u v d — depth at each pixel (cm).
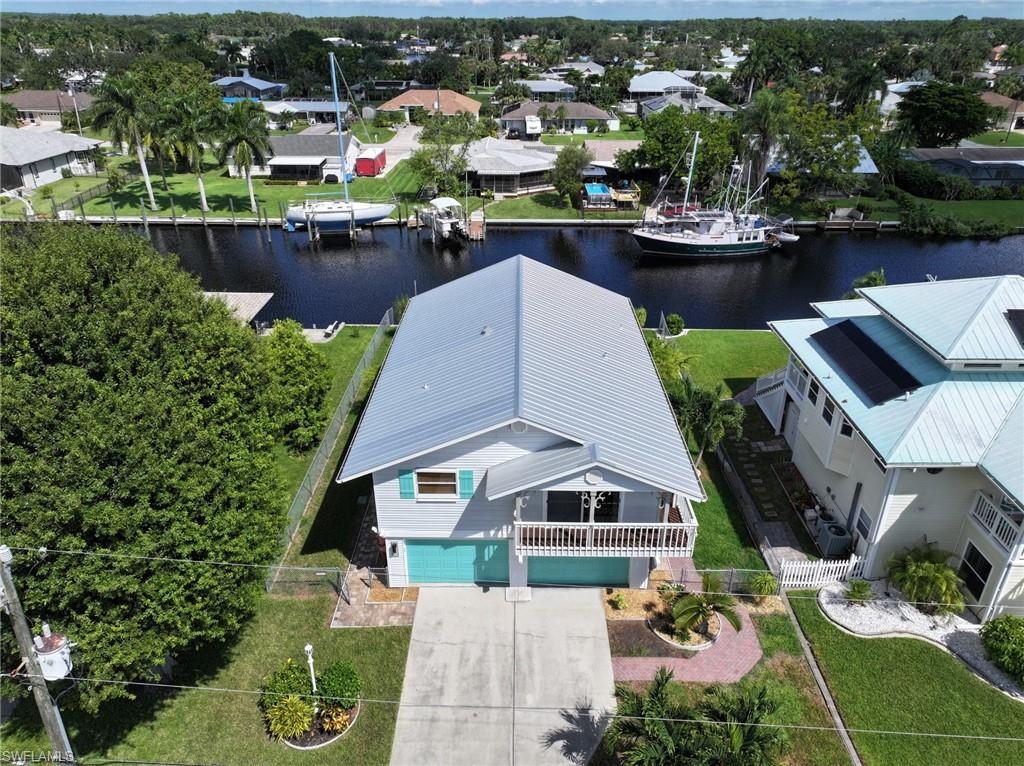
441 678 2150
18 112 11675
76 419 1861
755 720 1730
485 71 17788
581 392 2458
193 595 1894
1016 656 2092
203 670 2181
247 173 7494
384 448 2273
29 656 1470
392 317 4819
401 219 7494
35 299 2316
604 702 2073
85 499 1736
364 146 10044
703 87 14975
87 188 8162
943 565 2328
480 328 2883
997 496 2275
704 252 6619
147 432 1939
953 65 15962
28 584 1681
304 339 3450
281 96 14325
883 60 16600
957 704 2066
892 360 2645
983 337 2414
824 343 2933
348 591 2472
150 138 7344
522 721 2022
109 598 1750
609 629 2320
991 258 6706
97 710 1850
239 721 2031
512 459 2231
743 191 7738
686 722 1745
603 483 2164
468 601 2430
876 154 8112
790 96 7775
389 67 17188
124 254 2714
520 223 7612
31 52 16462
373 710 2056
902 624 2333
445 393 2470
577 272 6316
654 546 2258
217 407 2320
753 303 5603
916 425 2297
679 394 2934
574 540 2275
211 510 1964
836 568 2481
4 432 1858
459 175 8225
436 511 2317
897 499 2366
